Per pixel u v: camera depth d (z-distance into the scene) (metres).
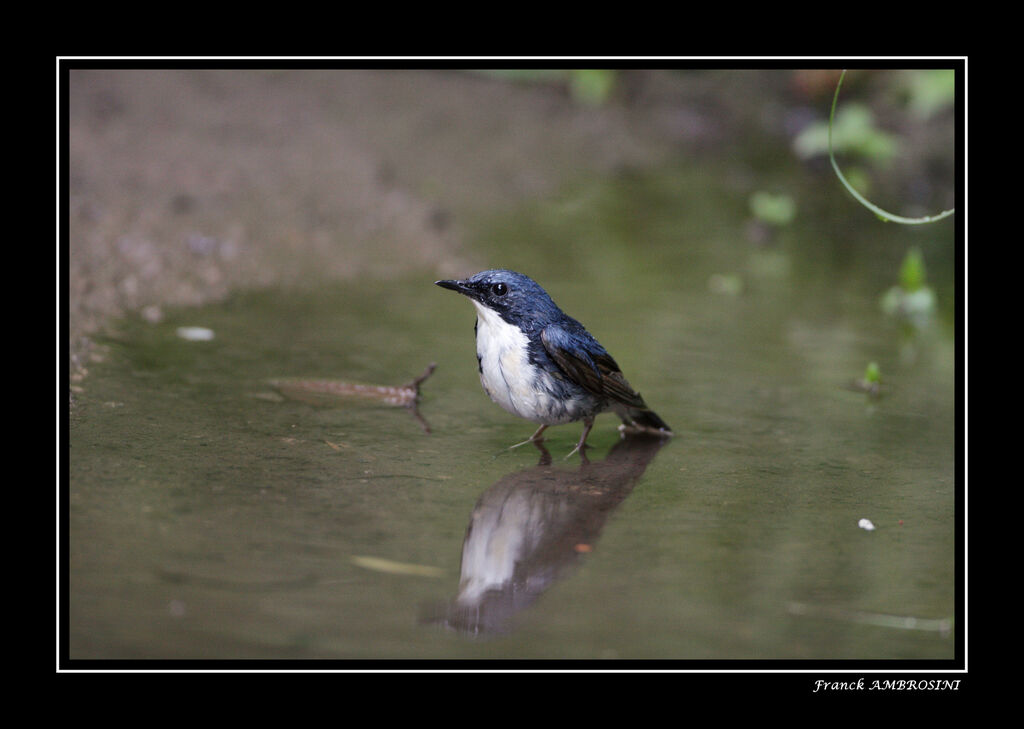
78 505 8.05
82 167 17.73
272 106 23.19
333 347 12.77
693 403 11.74
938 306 16.34
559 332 9.95
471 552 7.70
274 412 10.61
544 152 24.66
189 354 12.09
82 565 7.07
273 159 20.34
